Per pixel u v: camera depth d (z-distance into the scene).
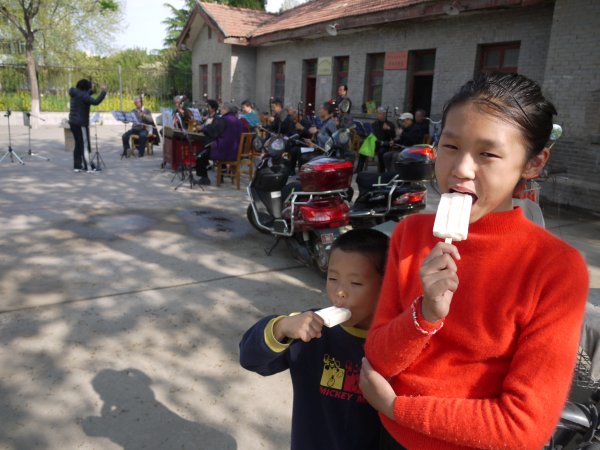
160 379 3.04
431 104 12.04
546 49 9.54
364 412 1.40
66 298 4.13
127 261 5.09
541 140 0.97
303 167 4.66
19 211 6.93
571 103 8.51
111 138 17.42
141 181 9.57
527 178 1.03
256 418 2.73
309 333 1.20
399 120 10.97
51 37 24.33
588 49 8.18
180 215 7.05
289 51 17.39
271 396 2.93
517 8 9.91
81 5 23.94
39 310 3.89
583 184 8.35
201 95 22.70
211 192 8.75
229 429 2.63
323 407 1.43
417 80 13.02
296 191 5.16
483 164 0.93
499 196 0.95
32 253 5.20
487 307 0.97
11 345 3.36
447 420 0.93
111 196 8.15
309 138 10.34
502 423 0.89
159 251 5.45
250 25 19.44
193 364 3.22
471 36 10.92
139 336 3.55
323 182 4.55
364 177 5.50
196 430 2.62
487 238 0.99
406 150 5.27
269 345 1.27
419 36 12.21
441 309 0.90
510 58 10.53
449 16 11.12
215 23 19.12
